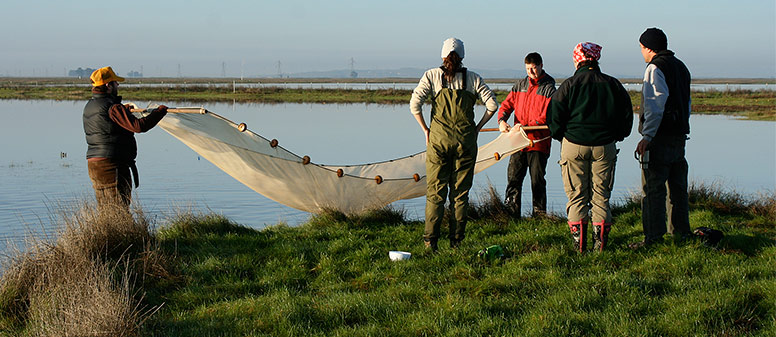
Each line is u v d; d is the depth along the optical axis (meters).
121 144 7.43
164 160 18.19
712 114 39.78
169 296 5.89
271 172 8.62
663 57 6.55
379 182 8.87
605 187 6.48
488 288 5.63
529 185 13.30
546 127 8.04
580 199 6.50
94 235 6.54
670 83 6.50
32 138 24.36
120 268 6.28
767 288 5.28
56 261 5.99
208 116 8.41
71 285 5.41
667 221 7.12
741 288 5.31
